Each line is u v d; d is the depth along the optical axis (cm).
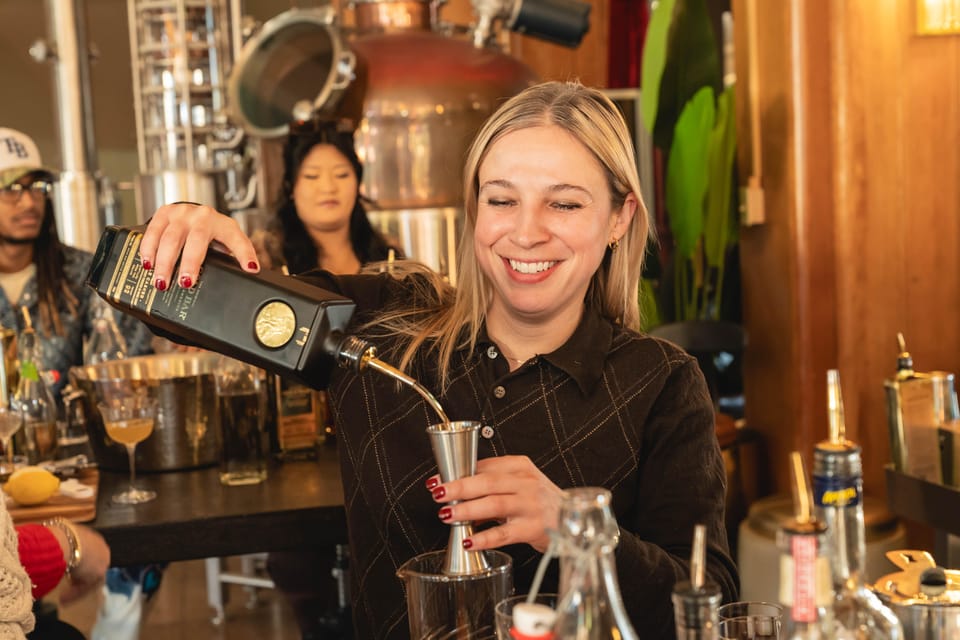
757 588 327
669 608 125
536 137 131
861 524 85
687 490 137
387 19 363
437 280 161
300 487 210
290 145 311
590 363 141
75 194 414
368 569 144
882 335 346
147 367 248
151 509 198
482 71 348
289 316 126
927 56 338
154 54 392
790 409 357
